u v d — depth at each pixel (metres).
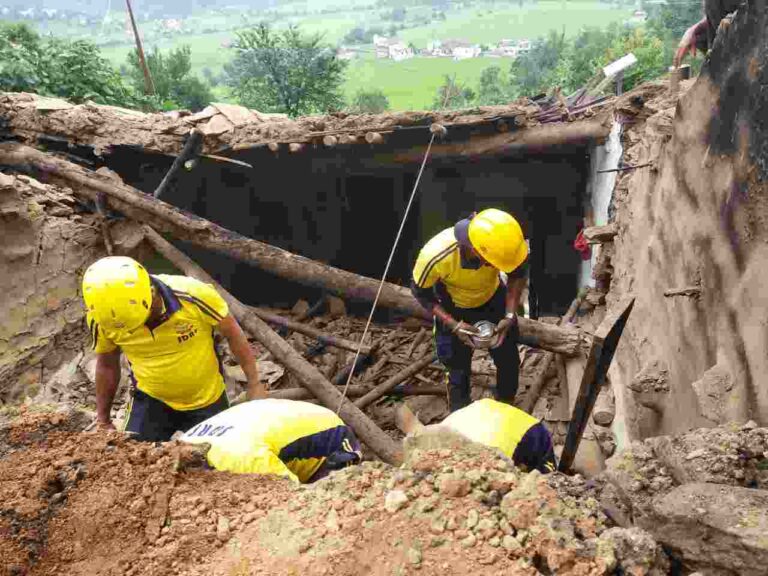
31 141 6.99
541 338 5.34
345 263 8.93
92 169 7.14
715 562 1.53
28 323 5.27
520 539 1.48
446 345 4.28
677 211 3.72
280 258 5.66
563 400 5.43
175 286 3.11
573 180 7.89
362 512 1.62
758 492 1.69
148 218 5.88
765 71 2.61
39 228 5.38
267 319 6.60
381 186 8.41
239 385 6.06
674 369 3.49
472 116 6.47
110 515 1.65
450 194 8.33
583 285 7.82
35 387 5.29
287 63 19.75
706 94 3.39
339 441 2.18
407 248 8.80
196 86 21.38
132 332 3.07
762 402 2.40
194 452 1.86
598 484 2.28
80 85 10.76
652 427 3.79
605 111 6.37
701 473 2.07
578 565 1.42
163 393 3.36
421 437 1.86
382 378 6.39
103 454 1.82
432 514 1.57
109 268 2.93
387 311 8.28
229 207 8.39
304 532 1.58
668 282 3.77
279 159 7.27
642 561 1.46
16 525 1.62
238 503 1.71
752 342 2.53
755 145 2.66
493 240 3.58
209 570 1.52
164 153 6.86
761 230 2.56
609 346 2.57
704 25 4.86
